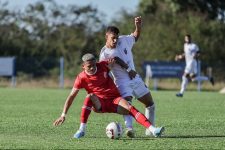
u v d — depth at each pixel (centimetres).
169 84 8319
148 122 2234
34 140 2167
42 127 2702
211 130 2606
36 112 3622
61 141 2138
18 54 12125
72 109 3941
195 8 11456
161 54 9775
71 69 9350
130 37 2405
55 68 8738
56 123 2277
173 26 10325
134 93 2397
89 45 12062
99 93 2273
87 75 2264
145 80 8006
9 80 8494
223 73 8688
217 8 11738
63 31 12494
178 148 1955
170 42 9888
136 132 2502
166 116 3372
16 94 5872
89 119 3155
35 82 8644
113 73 2350
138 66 9406
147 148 1955
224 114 3509
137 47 9775
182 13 11225
